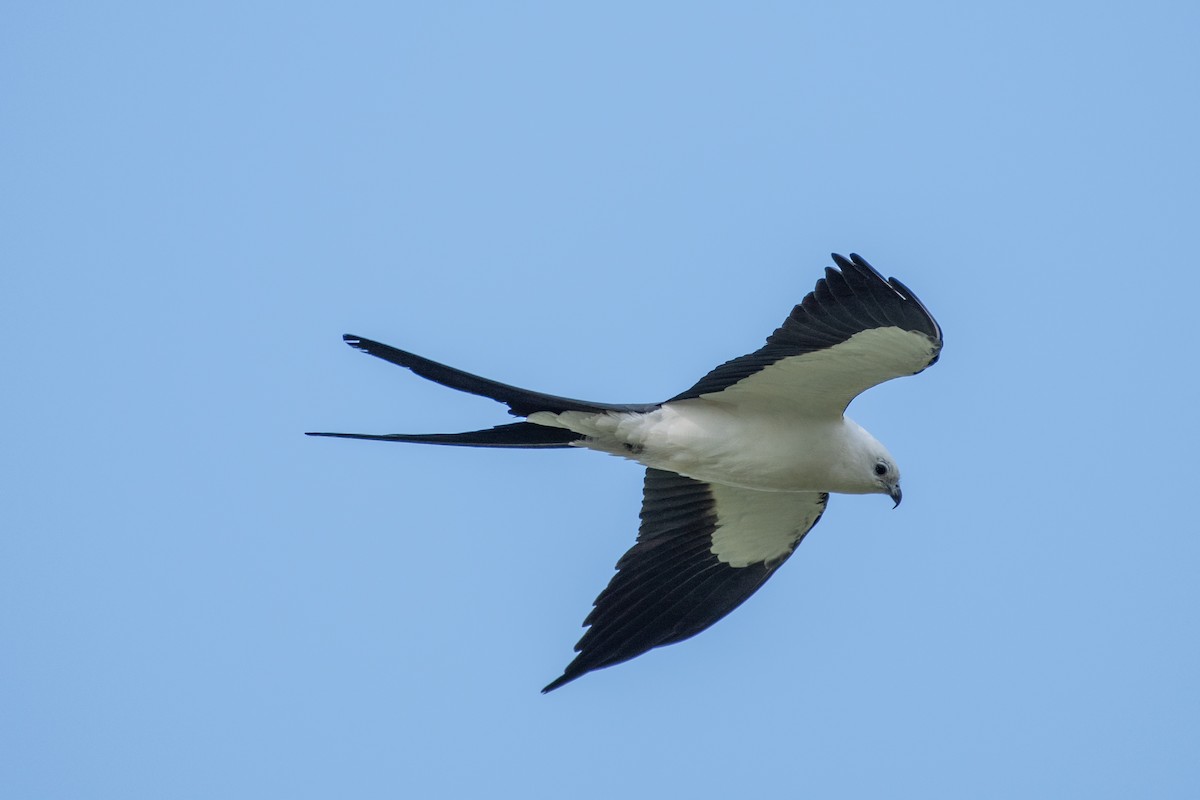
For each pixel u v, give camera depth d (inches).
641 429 458.9
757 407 462.0
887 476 473.1
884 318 400.8
